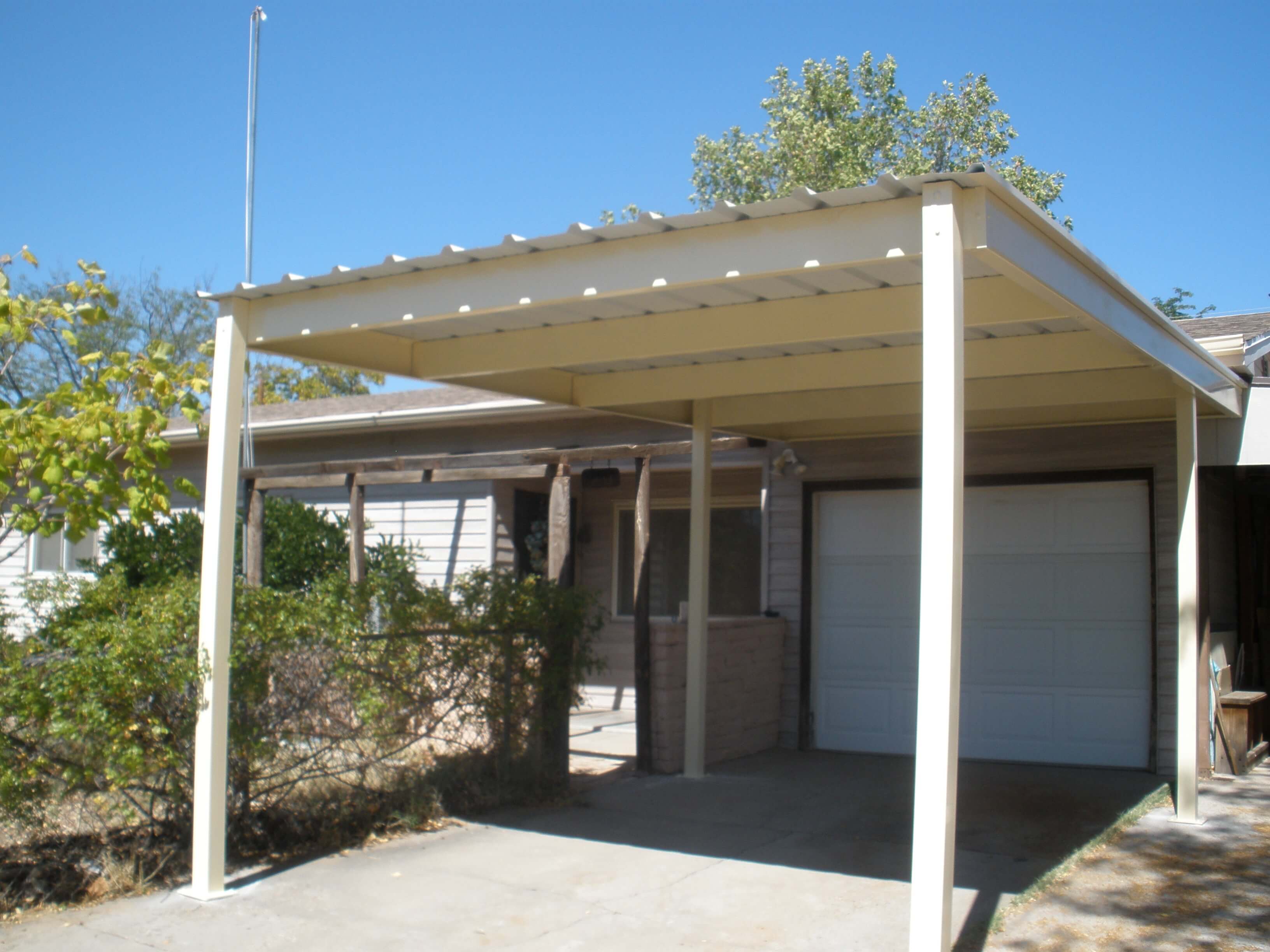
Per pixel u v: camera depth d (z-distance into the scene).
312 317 5.44
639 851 6.13
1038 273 4.32
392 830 6.51
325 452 14.02
